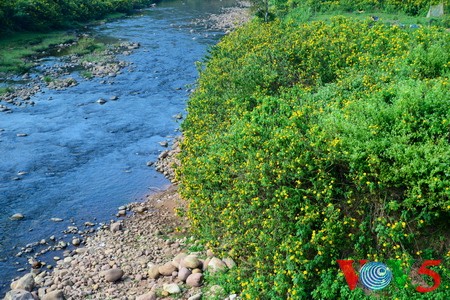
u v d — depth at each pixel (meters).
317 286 7.44
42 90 21.95
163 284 9.04
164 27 37.41
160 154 16.00
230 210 9.09
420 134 8.06
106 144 16.91
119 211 12.64
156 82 23.62
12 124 18.17
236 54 17.23
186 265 9.19
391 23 26.16
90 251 10.87
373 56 13.42
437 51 11.52
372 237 7.79
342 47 14.18
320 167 8.31
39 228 11.96
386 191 7.86
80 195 13.56
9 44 28.62
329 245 7.63
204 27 37.59
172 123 18.81
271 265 8.11
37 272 10.18
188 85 21.61
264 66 14.04
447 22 25.09
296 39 15.71
